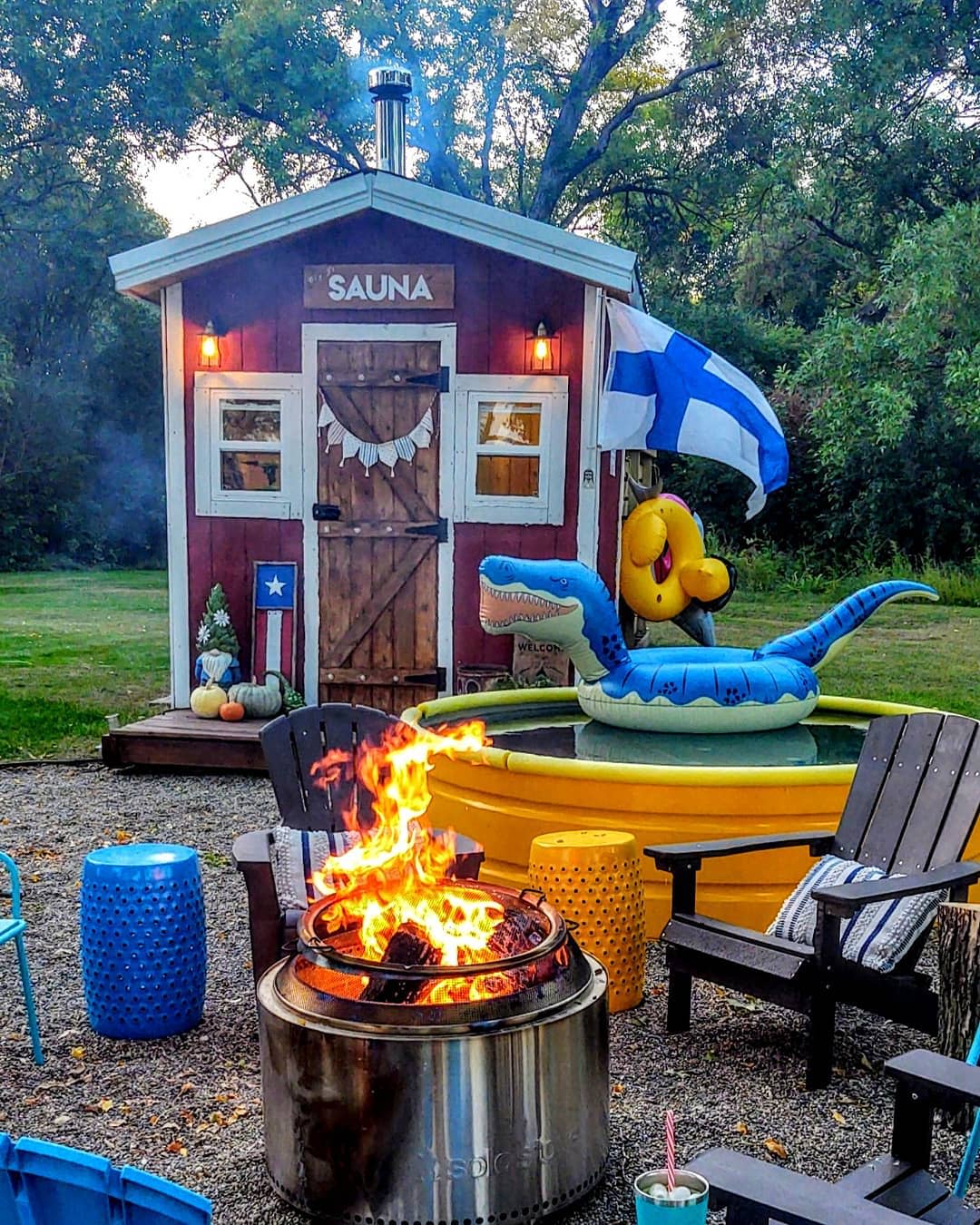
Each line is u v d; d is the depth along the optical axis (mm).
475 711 7121
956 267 15266
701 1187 2174
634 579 9484
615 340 7996
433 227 8242
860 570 21000
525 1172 2926
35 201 24781
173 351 8742
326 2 21938
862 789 4617
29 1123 3512
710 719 6184
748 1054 4035
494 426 8523
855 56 20875
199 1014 4254
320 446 8672
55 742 9289
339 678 8766
